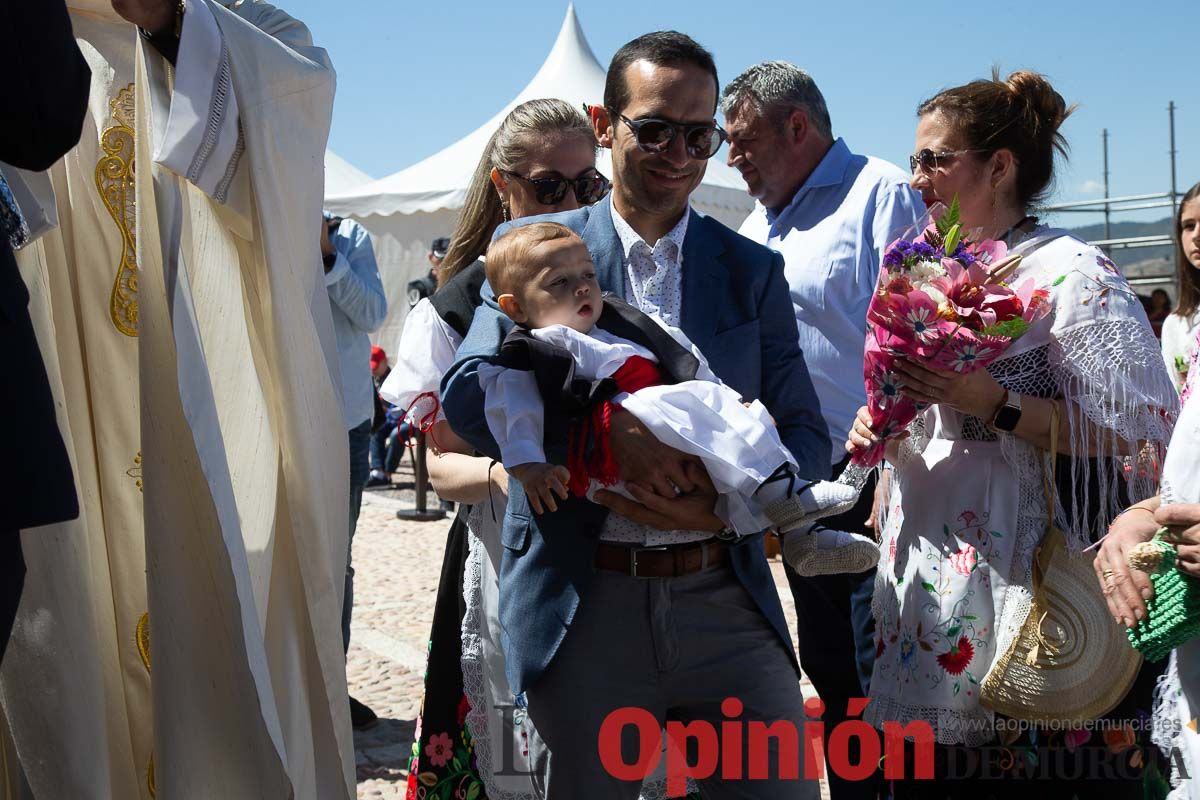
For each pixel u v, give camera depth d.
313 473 2.39
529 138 2.92
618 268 2.52
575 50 14.41
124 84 2.43
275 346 2.34
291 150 2.34
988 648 2.49
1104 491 2.47
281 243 2.32
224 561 2.22
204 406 2.13
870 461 2.63
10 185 1.98
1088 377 2.41
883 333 2.50
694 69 2.40
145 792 2.49
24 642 2.19
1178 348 4.84
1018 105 2.59
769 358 2.56
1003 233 2.65
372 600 6.40
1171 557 2.11
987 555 2.50
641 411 2.25
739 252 2.56
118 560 2.46
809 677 3.76
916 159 2.68
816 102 4.02
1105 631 2.42
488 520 2.79
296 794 2.35
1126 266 16.67
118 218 2.43
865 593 3.52
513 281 2.37
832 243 3.89
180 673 2.22
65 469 1.80
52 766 2.20
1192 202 4.75
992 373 2.54
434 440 2.82
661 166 2.42
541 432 2.32
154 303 2.22
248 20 2.44
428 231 13.95
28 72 1.74
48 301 2.26
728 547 2.40
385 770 4.00
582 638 2.35
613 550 2.36
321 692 2.44
